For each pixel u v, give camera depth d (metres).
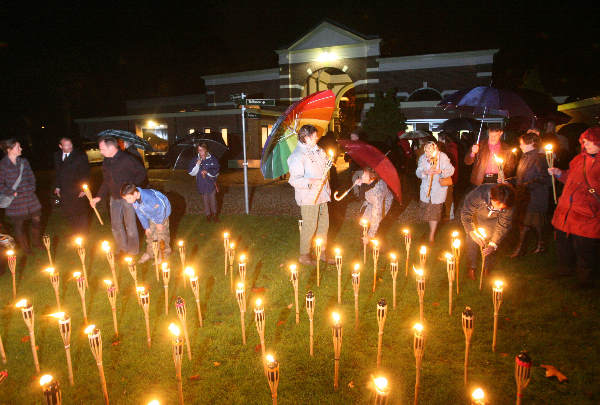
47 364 3.79
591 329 4.11
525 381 2.39
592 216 4.80
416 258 6.28
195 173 9.08
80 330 4.37
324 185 5.95
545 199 5.96
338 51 28.61
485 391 3.27
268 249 7.01
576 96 23.89
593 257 4.94
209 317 4.57
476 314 4.48
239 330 4.27
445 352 3.81
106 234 8.30
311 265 6.08
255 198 12.88
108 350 3.99
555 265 5.80
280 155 6.26
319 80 33.78
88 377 3.60
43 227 8.94
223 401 3.27
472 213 5.09
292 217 9.71
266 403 3.23
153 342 4.11
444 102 7.62
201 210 10.83
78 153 7.03
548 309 4.53
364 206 6.56
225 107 33.69
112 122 31.47
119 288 5.42
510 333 4.08
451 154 8.95
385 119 19.83
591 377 3.39
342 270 5.88
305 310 4.69
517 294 4.93
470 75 25.73
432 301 4.82
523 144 5.99
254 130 25.78
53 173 25.03
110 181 6.34
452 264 4.32
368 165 5.70
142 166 6.54
